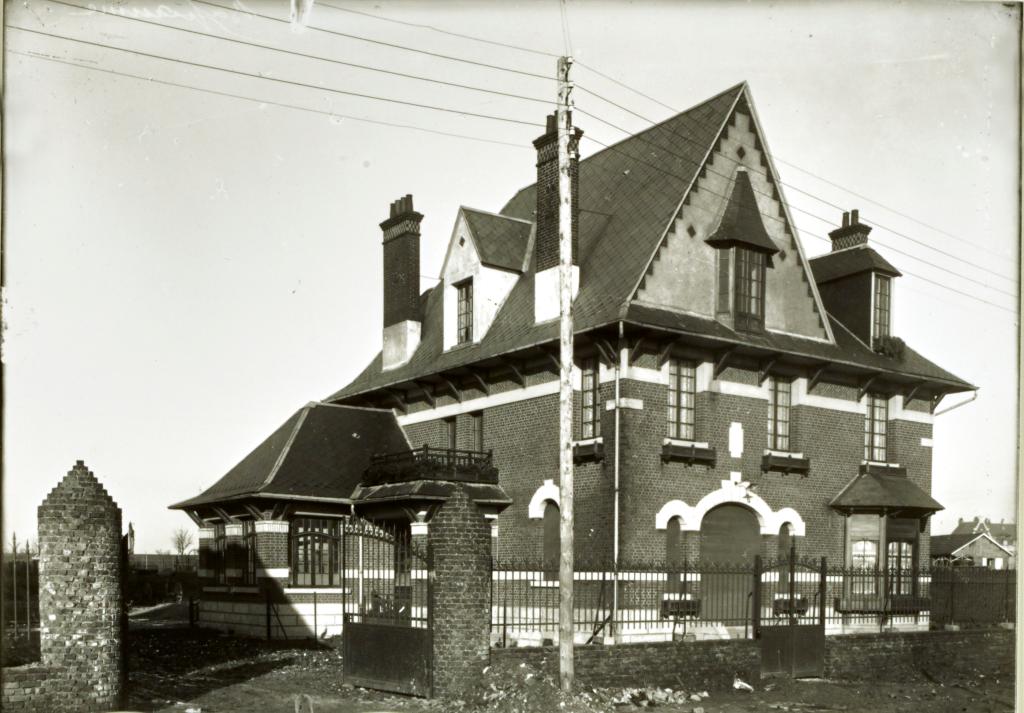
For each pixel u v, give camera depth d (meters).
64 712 12.44
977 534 35.66
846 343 25.77
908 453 26.58
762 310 23.39
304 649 21.98
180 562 50.56
